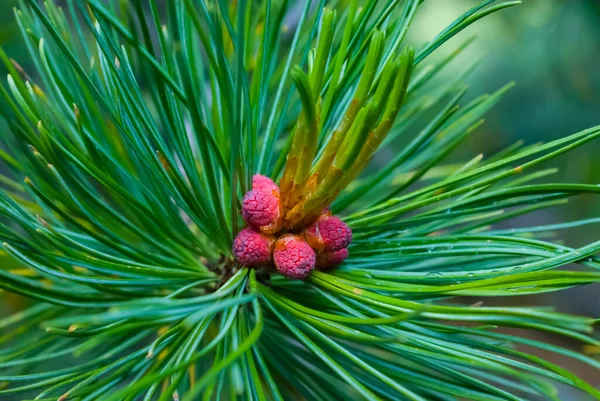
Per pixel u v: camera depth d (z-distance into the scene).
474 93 0.64
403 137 0.61
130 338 0.32
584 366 0.68
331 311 0.31
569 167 0.66
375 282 0.29
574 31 0.61
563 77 0.64
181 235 0.33
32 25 0.33
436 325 0.29
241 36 0.26
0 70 0.40
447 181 0.30
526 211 0.32
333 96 0.30
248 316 0.31
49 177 0.32
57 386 0.28
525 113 0.66
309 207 0.29
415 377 0.30
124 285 0.29
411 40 0.64
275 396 0.28
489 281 0.27
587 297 0.73
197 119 0.27
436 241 0.30
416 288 0.28
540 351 0.69
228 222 0.32
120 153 0.34
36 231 0.30
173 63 0.30
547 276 0.26
